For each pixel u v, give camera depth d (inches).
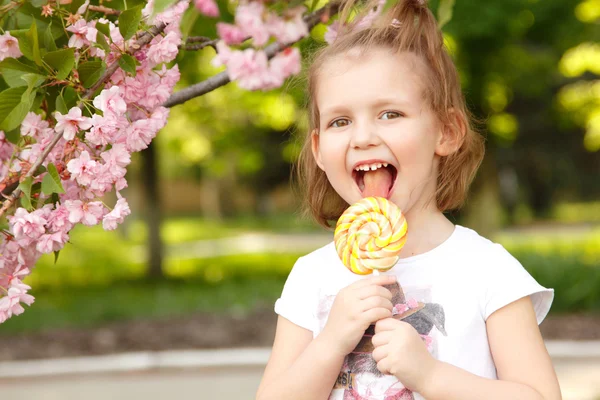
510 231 1062.4
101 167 70.3
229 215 1658.5
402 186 71.3
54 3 74.9
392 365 67.3
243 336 333.1
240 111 587.5
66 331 350.0
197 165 1202.0
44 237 70.3
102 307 408.2
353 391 72.7
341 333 69.2
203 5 54.2
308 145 85.6
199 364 296.0
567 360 293.9
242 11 55.4
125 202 71.2
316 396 70.5
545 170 1034.1
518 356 69.9
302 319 78.2
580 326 338.6
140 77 74.6
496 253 74.7
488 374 71.2
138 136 73.6
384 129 70.6
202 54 412.2
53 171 68.0
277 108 562.9
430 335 72.0
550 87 599.2
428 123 72.2
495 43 430.6
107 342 327.0
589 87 593.0
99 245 829.8
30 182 68.9
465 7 389.7
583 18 446.9
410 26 73.5
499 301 71.6
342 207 86.2
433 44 73.9
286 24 55.9
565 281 392.5
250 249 886.4
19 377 287.1
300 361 71.1
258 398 74.4
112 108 69.8
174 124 658.8
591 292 384.2
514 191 1261.1
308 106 84.8
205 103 565.3
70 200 71.5
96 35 71.6
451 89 75.8
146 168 575.5
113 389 267.1
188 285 524.4
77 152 72.2
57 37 76.0
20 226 68.8
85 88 72.0
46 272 617.3
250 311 391.2
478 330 71.6
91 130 69.6
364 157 70.7
